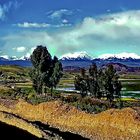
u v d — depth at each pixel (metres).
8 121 61.72
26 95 128.62
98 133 73.81
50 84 144.00
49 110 89.50
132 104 126.88
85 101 108.81
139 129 69.00
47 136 60.06
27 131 57.88
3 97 116.19
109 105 104.75
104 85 134.88
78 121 80.44
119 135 70.25
